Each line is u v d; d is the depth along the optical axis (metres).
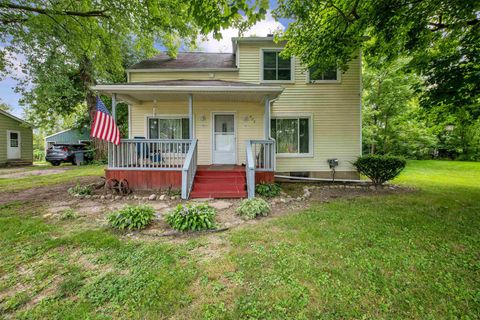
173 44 10.15
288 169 9.38
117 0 7.71
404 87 14.03
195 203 5.61
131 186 6.71
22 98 13.20
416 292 2.24
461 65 6.10
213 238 3.55
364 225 4.01
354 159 9.32
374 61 8.27
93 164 14.46
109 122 6.23
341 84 9.28
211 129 9.35
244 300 2.14
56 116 16.67
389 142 16.66
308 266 2.69
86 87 13.62
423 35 6.34
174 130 9.40
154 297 2.19
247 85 7.16
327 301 2.12
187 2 3.70
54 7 7.01
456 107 6.53
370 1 5.69
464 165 14.92
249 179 6.11
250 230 3.83
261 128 9.38
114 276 2.54
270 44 9.20
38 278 2.52
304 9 6.11
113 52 9.21
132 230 3.84
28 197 6.09
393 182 8.88
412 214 4.65
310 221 4.24
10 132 15.90
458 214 4.66
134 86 6.64
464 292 2.23
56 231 3.77
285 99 9.31
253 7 3.17
